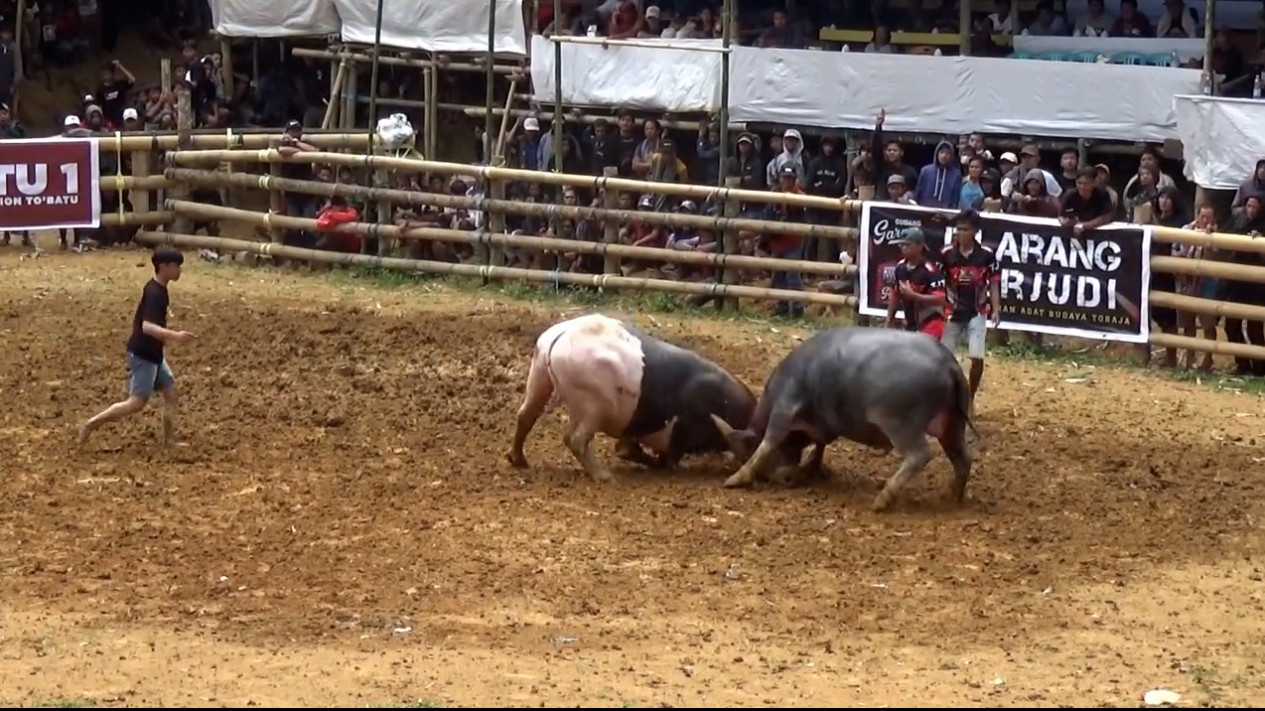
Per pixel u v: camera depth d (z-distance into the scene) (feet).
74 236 104.53
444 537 51.67
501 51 126.00
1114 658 42.63
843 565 49.90
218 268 99.66
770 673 40.70
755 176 103.50
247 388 70.59
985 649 43.11
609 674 40.27
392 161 99.14
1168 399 73.36
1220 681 41.01
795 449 58.90
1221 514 56.29
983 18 118.73
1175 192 85.87
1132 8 109.60
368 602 45.68
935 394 54.75
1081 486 59.36
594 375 57.47
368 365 74.74
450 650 41.91
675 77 112.16
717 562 49.90
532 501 55.72
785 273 89.76
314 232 100.99
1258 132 91.76
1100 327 80.69
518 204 95.45
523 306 90.48
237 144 106.73
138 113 130.11
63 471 58.29
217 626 43.60
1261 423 69.36
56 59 147.74
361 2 129.08
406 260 97.45
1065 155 93.40
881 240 85.40
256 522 52.95
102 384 70.79
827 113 108.58
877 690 39.50
